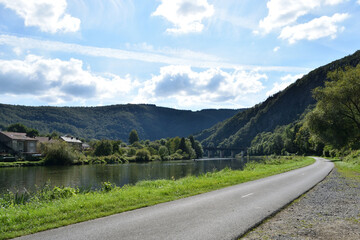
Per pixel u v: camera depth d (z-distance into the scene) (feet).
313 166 113.39
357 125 109.29
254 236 21.17
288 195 39.86
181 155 413.80
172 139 461.78
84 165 226.99
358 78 104.47
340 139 112.57
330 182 57.21
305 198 38.24
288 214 28.55
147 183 61.87
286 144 355.36
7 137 274.77
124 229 22.45
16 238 20.42
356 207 31.91
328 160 171.73
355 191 44.57
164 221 24.95
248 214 27.78
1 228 22.93
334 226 23.85
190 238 20.26
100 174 145.28
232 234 21.22
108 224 23.99
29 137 309.83
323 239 20.38
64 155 221.46
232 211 29.14
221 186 49.83
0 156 227.40
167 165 233.35
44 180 118.01
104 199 34.58
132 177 129.80
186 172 157.28
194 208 30.66
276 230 22.74
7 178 126.11
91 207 30.53
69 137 410.31
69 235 20.95
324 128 112.57
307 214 28.48
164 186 50.29
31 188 93.76
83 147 451.94
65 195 44.91
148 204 32.60
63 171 164.25
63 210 29.01
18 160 224.53
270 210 29.68
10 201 43.50
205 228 22.80
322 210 30.37
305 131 294.25
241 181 58.23
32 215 26.96
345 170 89.51
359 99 105.50
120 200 34.68
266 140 552.82
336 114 108.17
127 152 363.76
